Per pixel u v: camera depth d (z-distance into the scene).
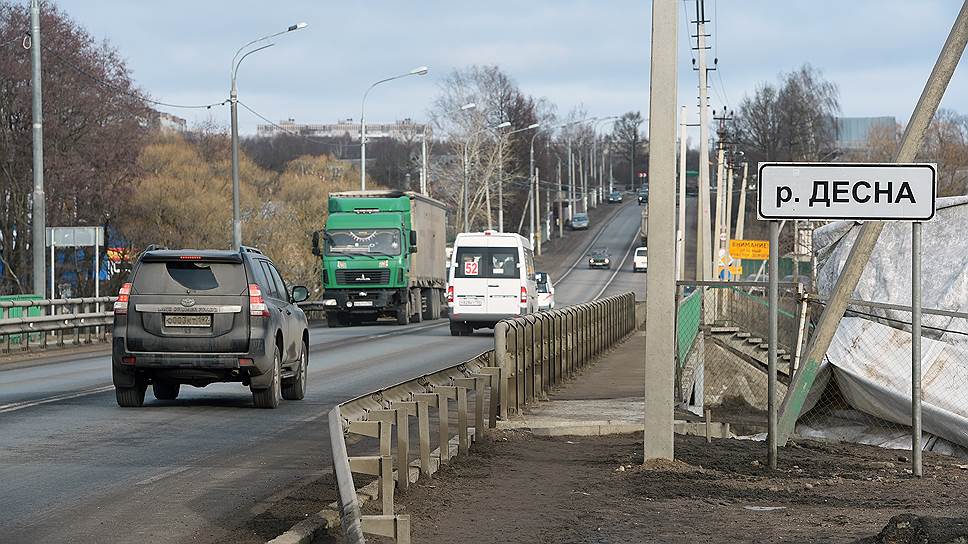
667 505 11.61
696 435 17.92
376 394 11.73
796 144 139.50
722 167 72.69
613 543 9.73
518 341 19.67
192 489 12.38
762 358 28.62
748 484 13.02
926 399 17.55
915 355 13.96
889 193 13.77
